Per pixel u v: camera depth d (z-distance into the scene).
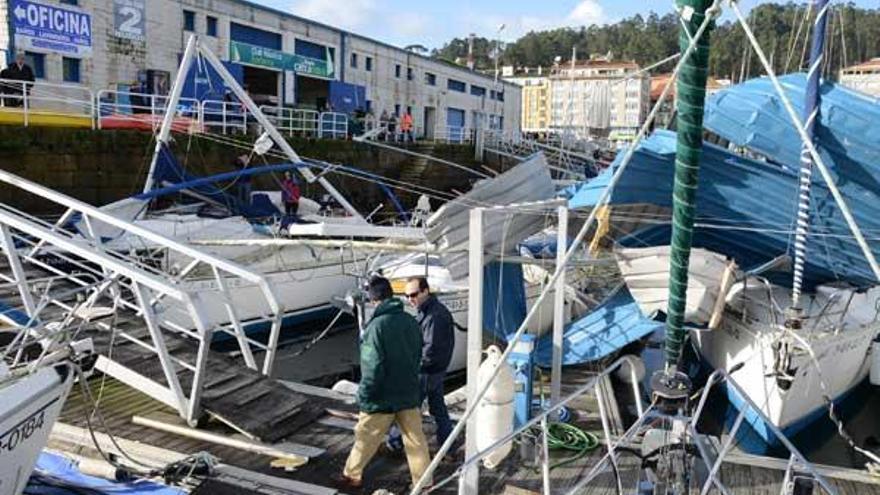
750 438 7.79
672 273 2.88
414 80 43.03
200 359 6.12
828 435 8.32
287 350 11.70
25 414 4.25
